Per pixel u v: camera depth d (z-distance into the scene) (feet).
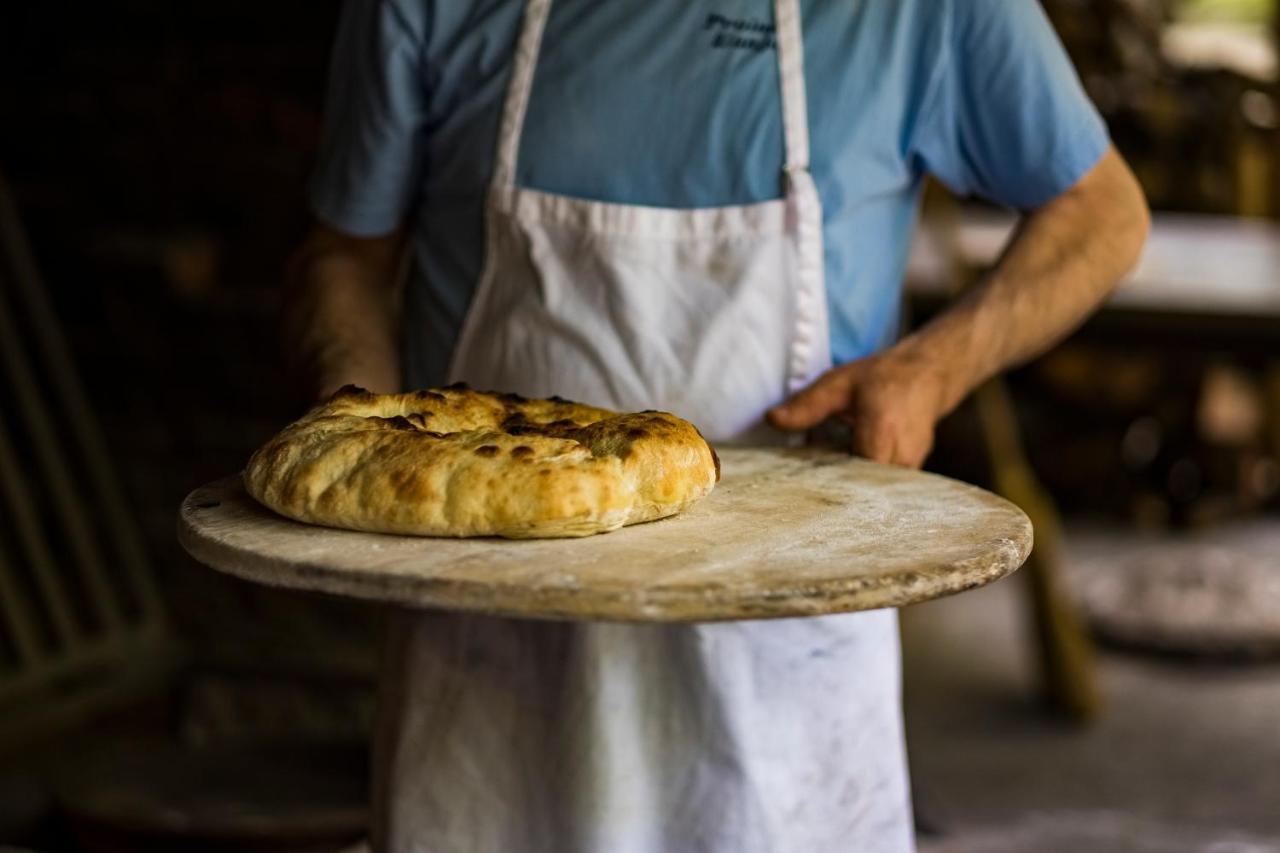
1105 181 4.88
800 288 4.55
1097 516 17.80
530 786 4.56
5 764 9.05
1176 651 12.16
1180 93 18.17
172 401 10.66
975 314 4.66
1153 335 9.75
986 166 4.85
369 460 3.42
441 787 4.64
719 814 4.43
